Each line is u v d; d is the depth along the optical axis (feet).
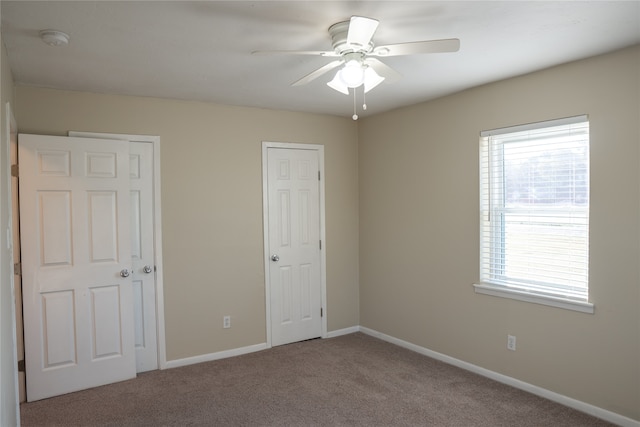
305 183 15.48
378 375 12.28
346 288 16.44
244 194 14.26
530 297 10.89
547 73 10.39
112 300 11.82
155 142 12.78
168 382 11.92
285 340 15.16
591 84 9.61
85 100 11.85
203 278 13.57
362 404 10.50
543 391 10.71
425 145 13.65
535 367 10.89
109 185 11.76
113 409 10.36
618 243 9.28
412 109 14.08
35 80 10.71
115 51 8.85
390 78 8.68
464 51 9.12
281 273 15.06
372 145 15.80
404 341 14.69
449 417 9.80
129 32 7.91
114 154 11.83
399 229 14.73
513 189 11.54
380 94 12.74
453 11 7.21
